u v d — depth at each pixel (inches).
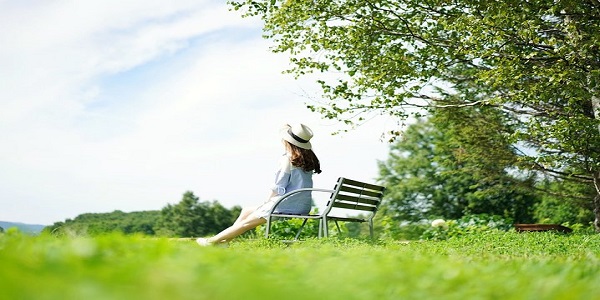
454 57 502.6
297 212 322.7
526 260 178.7
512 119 691.4
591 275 139.0
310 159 326.3
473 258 193.2
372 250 189.8
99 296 47.7
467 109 670.5
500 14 426.0
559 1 411.8
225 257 111.4
